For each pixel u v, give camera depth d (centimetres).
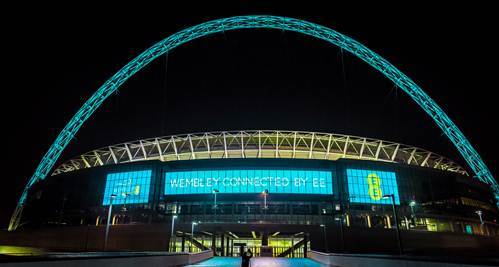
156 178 8156
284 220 7731
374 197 7975
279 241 7975
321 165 8169
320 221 7719
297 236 7738
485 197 9500
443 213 8281
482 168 9806
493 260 1097
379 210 7906
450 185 8612
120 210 8062
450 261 1312
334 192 7969
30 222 9125
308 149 9050
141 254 2105
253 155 9100
